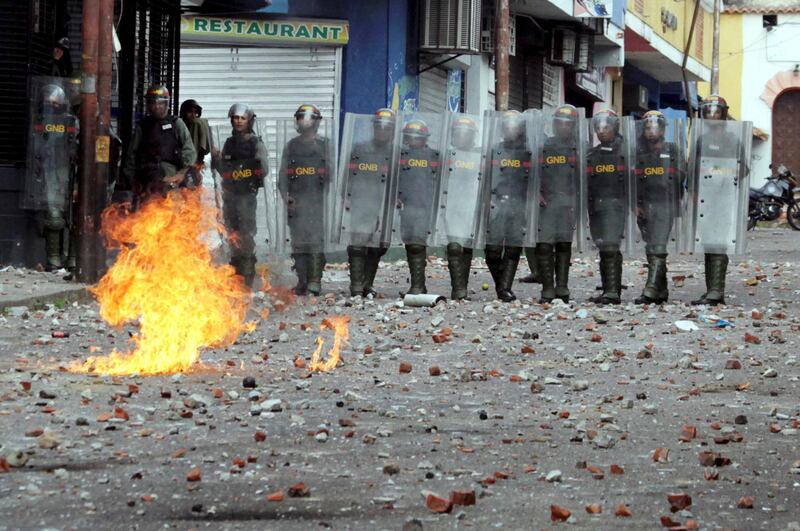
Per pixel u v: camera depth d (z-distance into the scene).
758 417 11.92
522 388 13.45
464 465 9.59
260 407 11.57
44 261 25.75
